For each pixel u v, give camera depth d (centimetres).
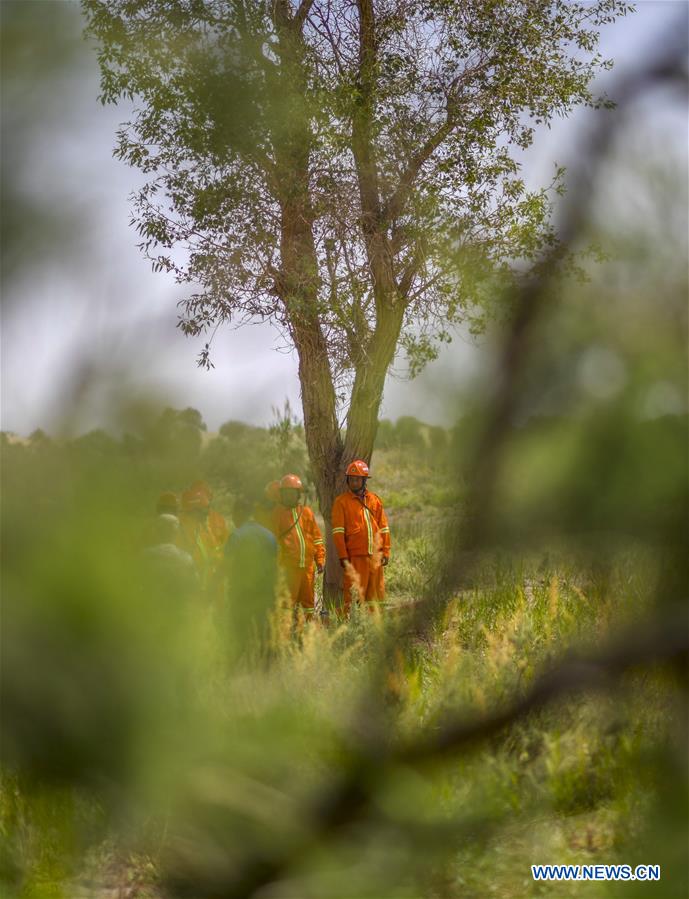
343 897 55
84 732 44
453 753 58
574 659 59
